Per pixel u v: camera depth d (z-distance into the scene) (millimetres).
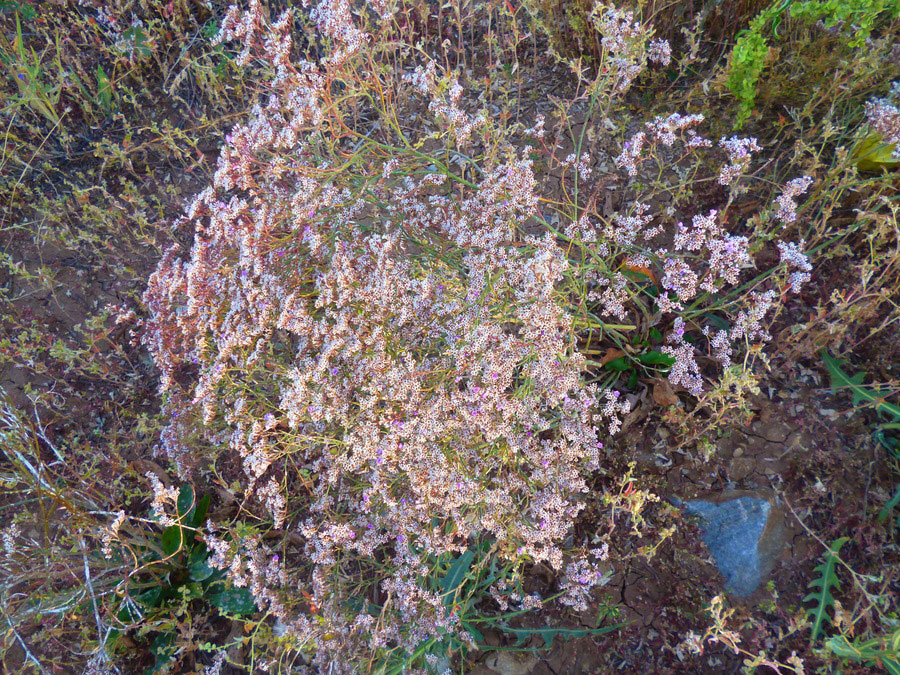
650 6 872
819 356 749
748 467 724
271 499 641
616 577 708
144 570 736
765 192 823
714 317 766
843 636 548
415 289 636
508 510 629
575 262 753
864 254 767
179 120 1032
